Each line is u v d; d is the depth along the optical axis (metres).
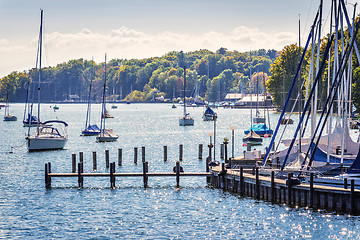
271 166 63.53
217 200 55.97
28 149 100.62
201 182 66.88
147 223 47.91
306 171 54.94
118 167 81.19
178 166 63.53
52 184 66.38
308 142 67.75
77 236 44.38
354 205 47.88
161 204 54.91
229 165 65.75
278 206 52.28
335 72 61.72
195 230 45.59
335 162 59.25
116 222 48.38
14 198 58.28
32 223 48.19
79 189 63.06
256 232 44.72
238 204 53.84
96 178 70.50
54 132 108.75
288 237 43.38
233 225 46.81
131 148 108.94
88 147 110.81
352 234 43.72
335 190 48.75
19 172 76.62
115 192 61.12
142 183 66.69
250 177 56.69
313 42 61.03
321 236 43.44
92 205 54.84
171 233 44.84
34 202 56.28
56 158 92.31
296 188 51.50
